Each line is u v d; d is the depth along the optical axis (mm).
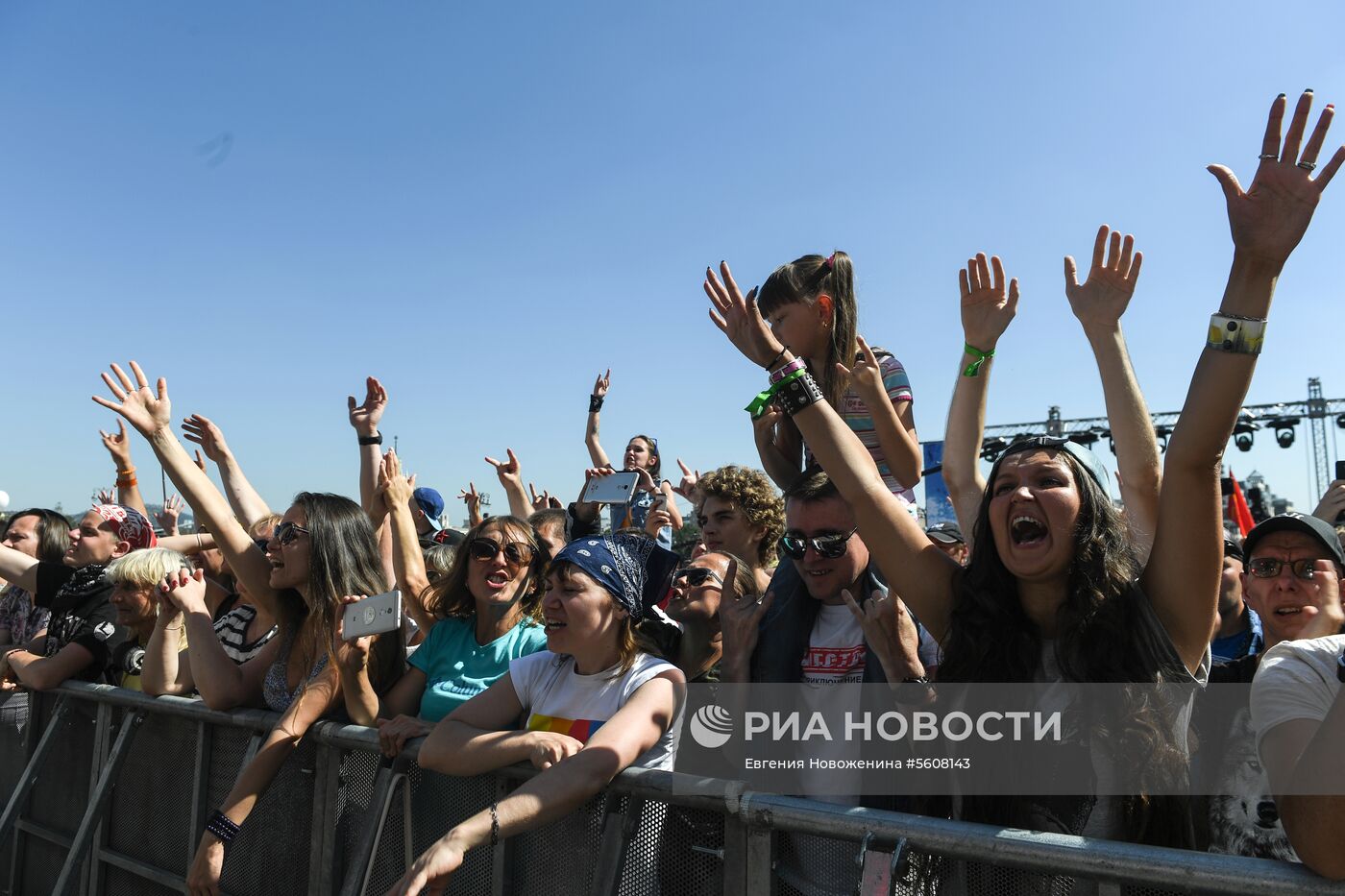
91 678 4305
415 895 1907
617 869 2164
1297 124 1745
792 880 1984
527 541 3062
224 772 3352
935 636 2184
